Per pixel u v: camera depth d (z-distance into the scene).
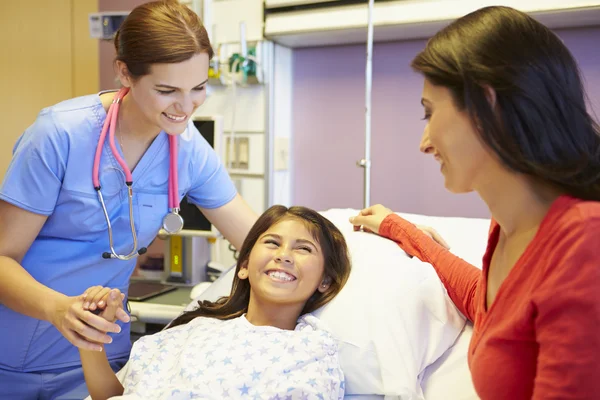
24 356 1.36
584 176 0.67
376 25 1.97
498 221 0.79
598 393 0.61
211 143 1.94
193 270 2.18
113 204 1.35
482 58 0.67
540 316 0.66
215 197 1.53
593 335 0.61
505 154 0.67
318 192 2.41
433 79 0.72
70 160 1.26
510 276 0.73
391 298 1.23
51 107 1.28
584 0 1.65
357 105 2.28
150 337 1.29
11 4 3.02
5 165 3.10
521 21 0.68
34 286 1.15
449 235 1.55
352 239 1.47
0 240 1.25
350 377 1.19
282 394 1.08
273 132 2.31
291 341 1.18
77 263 1.35
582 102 0.69
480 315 0.87
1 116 3.09
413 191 2.20
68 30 2.96
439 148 0.74
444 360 1.21
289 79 2.40
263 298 1.31
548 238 0.68
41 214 1.26
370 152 2.21
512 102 0.65
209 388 1.11
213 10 2.34
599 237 0.63
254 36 2.24
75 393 1.40
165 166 1.40
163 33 1.09
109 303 1.03
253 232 1.41
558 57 0.67
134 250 1.40
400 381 1.12
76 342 1.04
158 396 1.10
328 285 1.35
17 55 3.04
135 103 1.26
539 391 0.65
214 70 2.29
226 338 1.22
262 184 2.33
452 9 1.85
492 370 0.76
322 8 2.08
